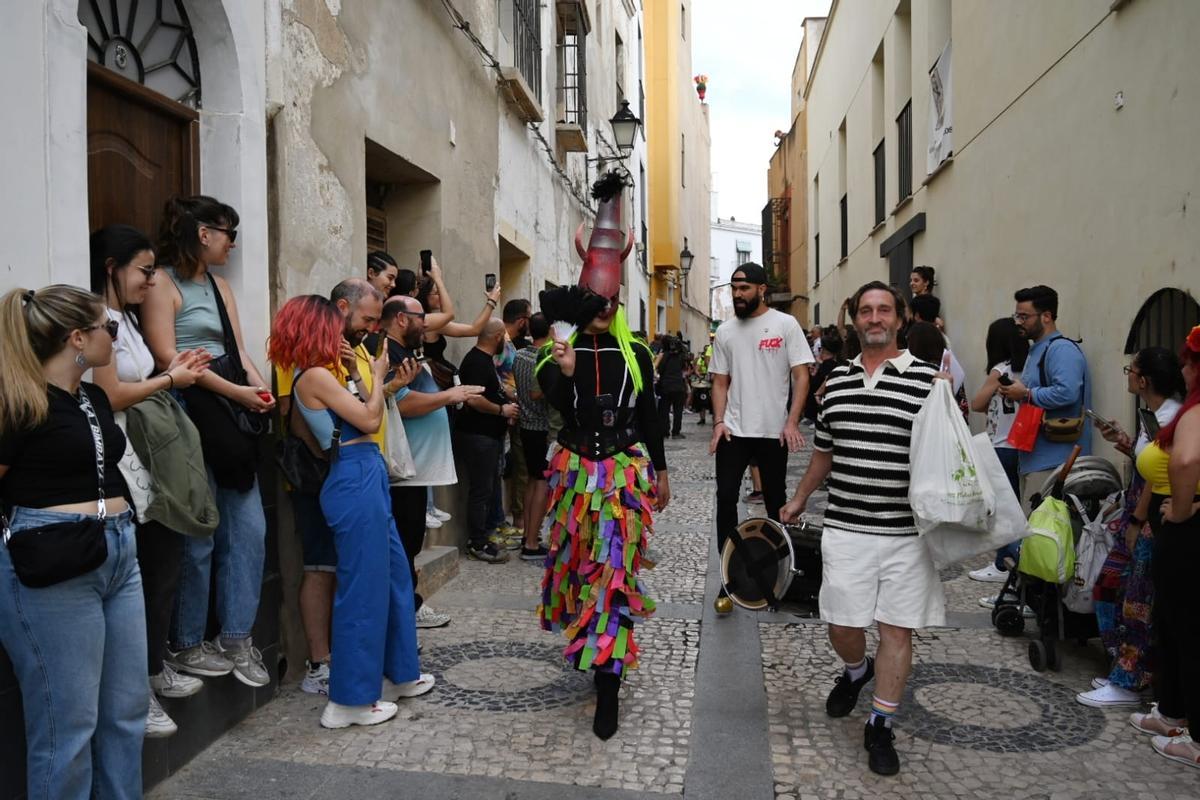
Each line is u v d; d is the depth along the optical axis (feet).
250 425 11.94
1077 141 20.63
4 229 8.93
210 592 12.60
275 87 14.34
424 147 21.15
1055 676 14.57
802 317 89.81
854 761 11.61
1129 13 17.92
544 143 35.40
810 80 79.46
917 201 37.96
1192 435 10.67
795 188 94.22
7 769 8.79
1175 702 11.98
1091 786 10.96
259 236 13.76
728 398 17.90
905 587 11.34
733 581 13.69
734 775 11.19
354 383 12.95
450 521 22.47
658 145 83.82
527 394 22.00
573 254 43.42
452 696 13.78
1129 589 13.20
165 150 12.67
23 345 8.13
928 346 18.58
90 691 8.65
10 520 8.30
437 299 20.12
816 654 15.71
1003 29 26.12
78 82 9.88
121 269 10.20
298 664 14.78
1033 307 17.98
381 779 11.09
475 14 25.41
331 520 12.46
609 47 55.93
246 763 11.55
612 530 12.48
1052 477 15.89
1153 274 16.92
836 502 11.84
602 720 12.34
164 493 10.17
